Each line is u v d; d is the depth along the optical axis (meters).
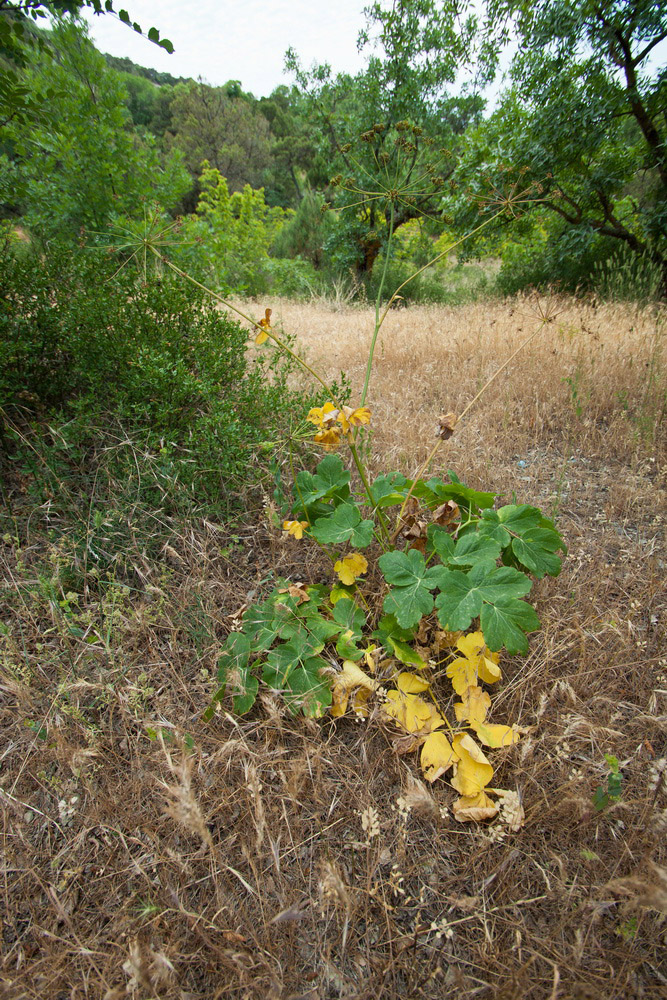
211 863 1.24
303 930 1.16
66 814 1.35
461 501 1.97
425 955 1.12
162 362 2.35
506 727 1.46
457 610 1.47
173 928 1.14
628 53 6.82
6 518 2.13
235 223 15.77
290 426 2.37
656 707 1.57
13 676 1.54
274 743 1.52
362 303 9.45
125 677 1.66
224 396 2.75
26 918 1.19
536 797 1.36
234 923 1.15
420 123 10.85
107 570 2.00
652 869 1.04
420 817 1.36
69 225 4.28
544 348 4.28
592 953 1.10
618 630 1.68
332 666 1.67
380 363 4.45
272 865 1.26
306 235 15.76
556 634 1.76
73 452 2.27
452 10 7.28
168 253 4.11
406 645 1.66
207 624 1.80
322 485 2.07
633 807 1.32
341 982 1.08
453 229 8.36
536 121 7.20
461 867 1.26
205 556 2.03
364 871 1.25
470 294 10.04
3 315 2.31
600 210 8.20
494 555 1.57
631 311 5.32
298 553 2.24
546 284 8.60
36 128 3.35
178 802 1.23
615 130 7.35
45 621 1.83
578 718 1.41
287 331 5.91
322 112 11.95
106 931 1.15
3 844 1.29
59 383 2.57
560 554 2.19
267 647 1.66
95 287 2.55
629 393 3.50
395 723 1.53
